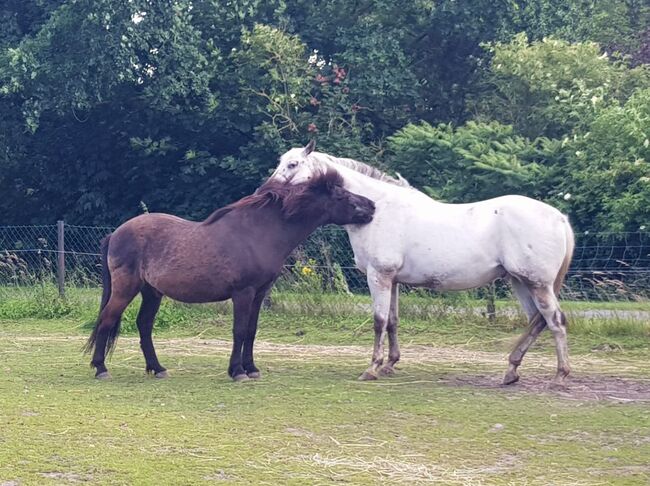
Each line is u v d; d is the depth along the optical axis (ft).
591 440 21.83
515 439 21.83
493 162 55.42
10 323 44.04
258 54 65.62
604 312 39.50
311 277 44.19
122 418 23.45
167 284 29.04
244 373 29.63
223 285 28.91
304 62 67.51
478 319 40.32
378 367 30.04
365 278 48.96
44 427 22.30
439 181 59.52
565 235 28.58
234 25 68.85
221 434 21.91
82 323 43.32
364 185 30.48
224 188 69.10
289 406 25.26
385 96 69.51
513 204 28.68
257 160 65.21
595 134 53.67
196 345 37.96
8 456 19.69
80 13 62.28
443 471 19.17
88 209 72.49
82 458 19.62
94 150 72.79
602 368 32.42
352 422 23.40
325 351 36.42
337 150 64.44
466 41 74.79
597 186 51.88
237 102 67.15
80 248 70.85
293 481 18.34
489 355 35.45
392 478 18.66
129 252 29.53
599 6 82.12
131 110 70.74
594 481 18.58
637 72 67.56
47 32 63.72
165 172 72.38
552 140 60.75
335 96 67.05
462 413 24.54
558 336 28.63
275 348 37.24
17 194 77.10
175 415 23.93
